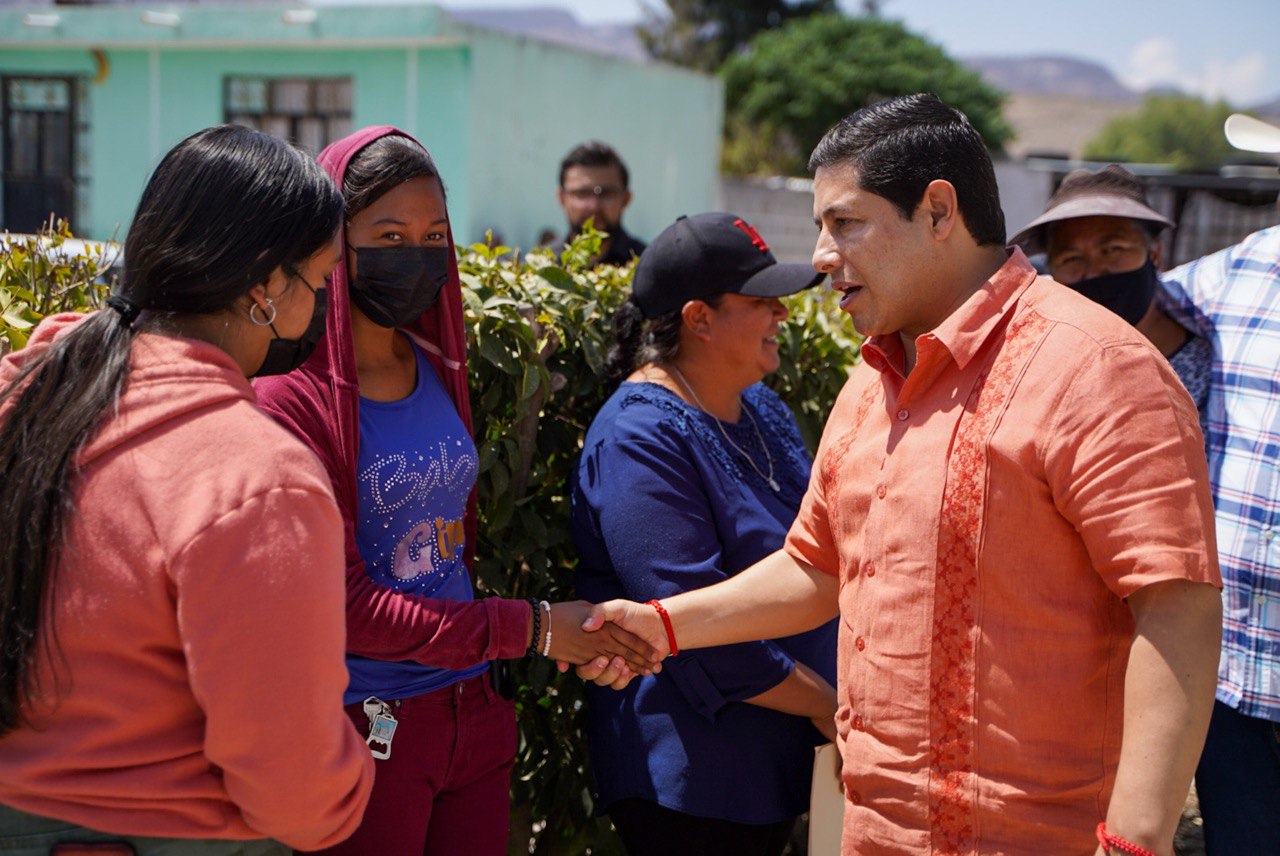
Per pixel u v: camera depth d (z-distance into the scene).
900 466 1.94
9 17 16.39
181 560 1.51
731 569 2.71
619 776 2.68
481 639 2.24
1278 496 2.61
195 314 1.67
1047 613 1.81
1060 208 3.34
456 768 2.36
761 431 2.96
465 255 2.95
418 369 2.43
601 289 3.25
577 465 2.83
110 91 16.31
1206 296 2.93
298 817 1.60
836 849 2.64
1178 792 1.68
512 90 15.41
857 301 1.98
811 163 2.04
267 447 1.59
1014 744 1.83
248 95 15.91
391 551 2.28
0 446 1.63
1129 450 1.72
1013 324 1.89
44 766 1.58
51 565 1.56
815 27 38.59
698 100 19.23
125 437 1.57
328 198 1.74
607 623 2.40
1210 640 1.71
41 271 2.55
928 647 1.87
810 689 2.66
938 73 37.66
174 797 1.60
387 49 15.03
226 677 1.51
